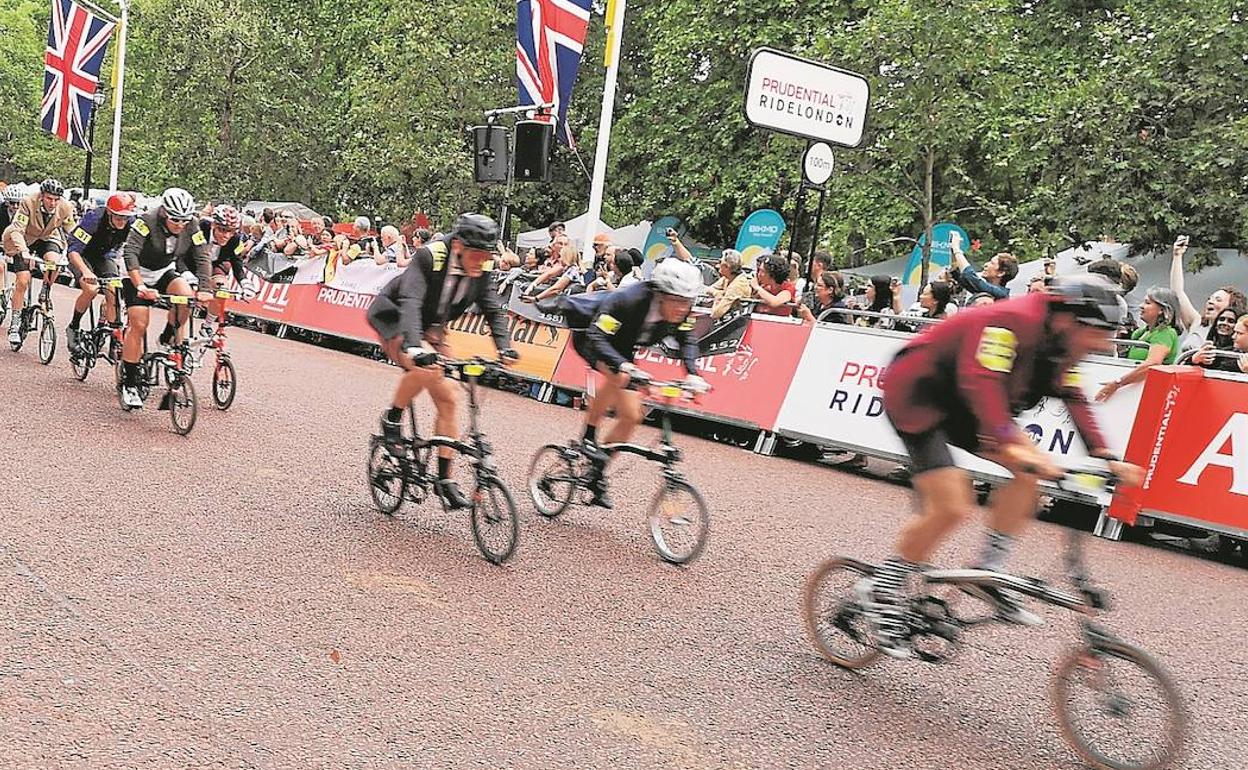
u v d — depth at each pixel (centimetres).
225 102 3447
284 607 509
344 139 3334
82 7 2442
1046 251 1722
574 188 2903
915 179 1922
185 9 3353
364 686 430
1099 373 820
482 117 2723
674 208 2498
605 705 434
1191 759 423
